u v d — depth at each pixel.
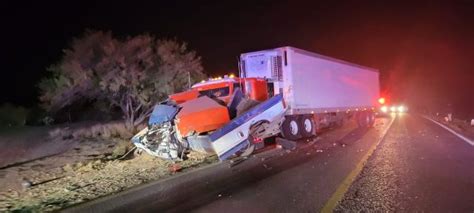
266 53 17.97
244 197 8.30
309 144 16.59
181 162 13.40
